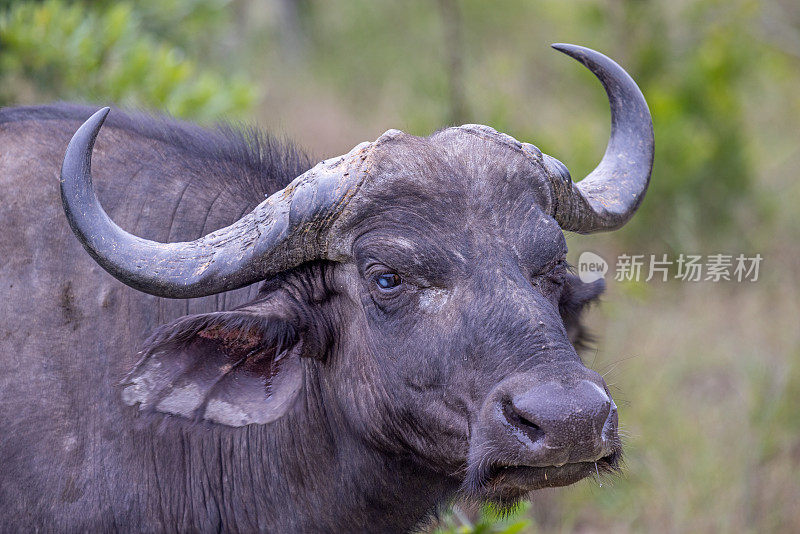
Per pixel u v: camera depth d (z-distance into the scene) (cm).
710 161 3278
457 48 3941
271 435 1448
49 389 1387
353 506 1448
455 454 1236
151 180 1503
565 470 1162
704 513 2167
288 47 5091
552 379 1113
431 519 1596
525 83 4112
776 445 2344
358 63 4853
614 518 2222
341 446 1416
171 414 1274
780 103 4044
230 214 1493
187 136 1586
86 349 1409
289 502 1465
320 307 1340
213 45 4006
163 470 1439
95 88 2630
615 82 1491
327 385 1386
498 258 1203
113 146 1527
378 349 1270
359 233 1253
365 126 4138
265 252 1263
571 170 3111
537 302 1182
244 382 1325
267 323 1276
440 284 1209
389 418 1294
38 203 1450
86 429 1397
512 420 1134
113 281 1431
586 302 1559
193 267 1252
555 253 1248
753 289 3002
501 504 1317
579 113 3797
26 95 2656
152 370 1248
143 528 1427
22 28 2572
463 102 3431
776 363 2595
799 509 2170
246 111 2872
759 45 3828
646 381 2539
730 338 2772
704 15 3638
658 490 2230
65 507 1382
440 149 1262
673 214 3203
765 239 3247
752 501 2191
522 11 4744
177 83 2730
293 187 1280
